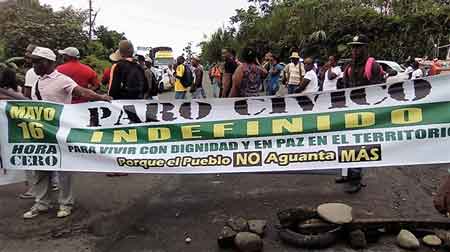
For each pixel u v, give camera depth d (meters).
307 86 8.82
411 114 4.89
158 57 36.84
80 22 35.00
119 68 6.95
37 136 5.33
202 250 4.34
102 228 4.89
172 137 5.25
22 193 6.20
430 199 5.61
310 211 4.55
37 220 5.14
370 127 4.97
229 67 8.68
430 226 4.58
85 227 4.93
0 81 6.23
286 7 44.88
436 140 4.82
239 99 5.18
